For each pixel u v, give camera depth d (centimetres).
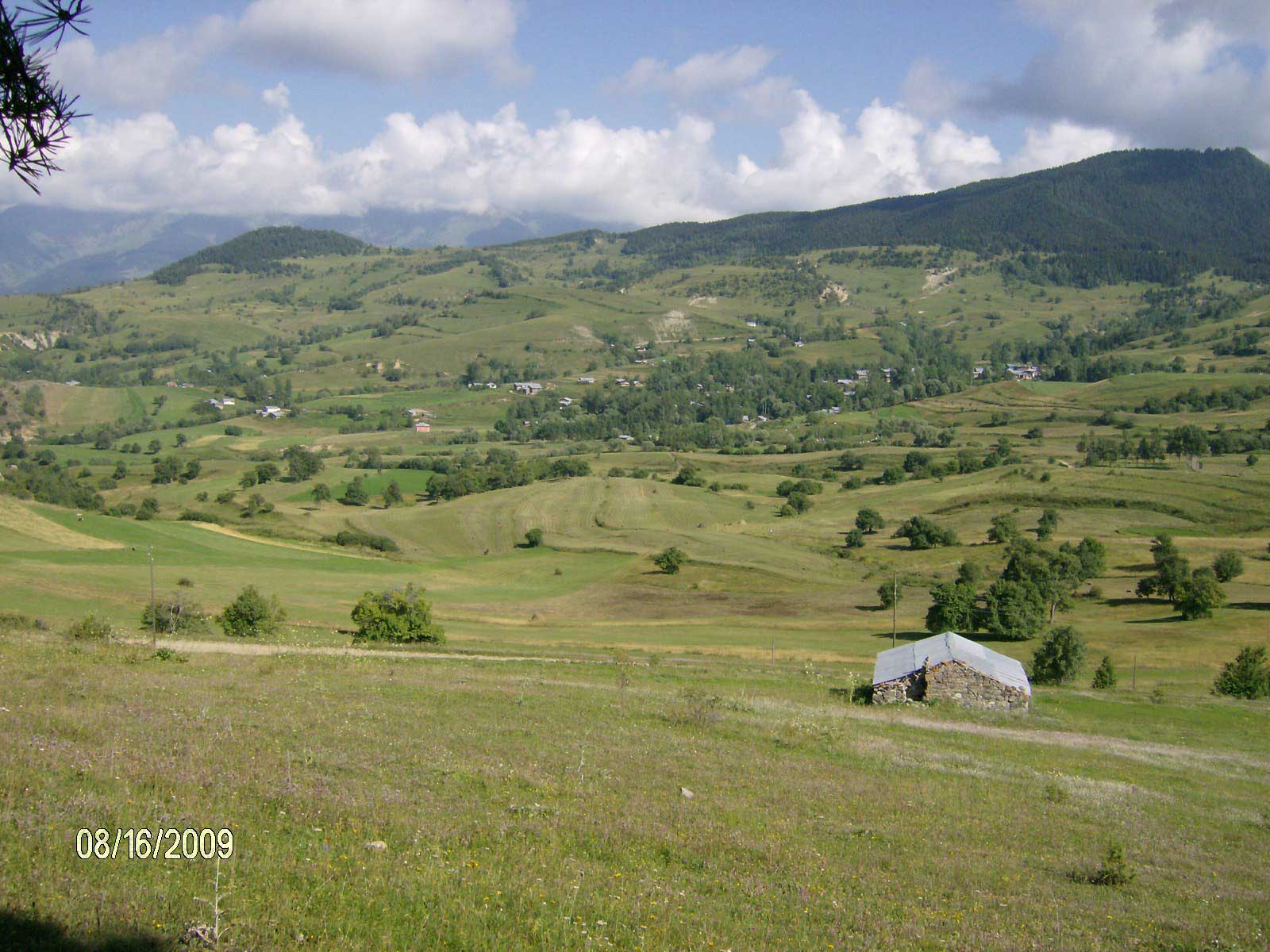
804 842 1727
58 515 10700
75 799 1273
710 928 1171
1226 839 2295
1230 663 6119
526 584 10625
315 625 6756
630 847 1523
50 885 976
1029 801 2461
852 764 2697
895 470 17825
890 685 4597
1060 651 6319
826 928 1243
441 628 6141
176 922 945
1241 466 16375
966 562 10738
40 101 652
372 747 2011
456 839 1402
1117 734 4288
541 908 1132
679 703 3572
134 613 6481
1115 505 13912
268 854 1181
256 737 1933
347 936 970
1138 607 9256
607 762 2262
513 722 2694
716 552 11975
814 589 10462
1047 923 1398
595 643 7025
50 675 2556
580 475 18388
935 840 1895
